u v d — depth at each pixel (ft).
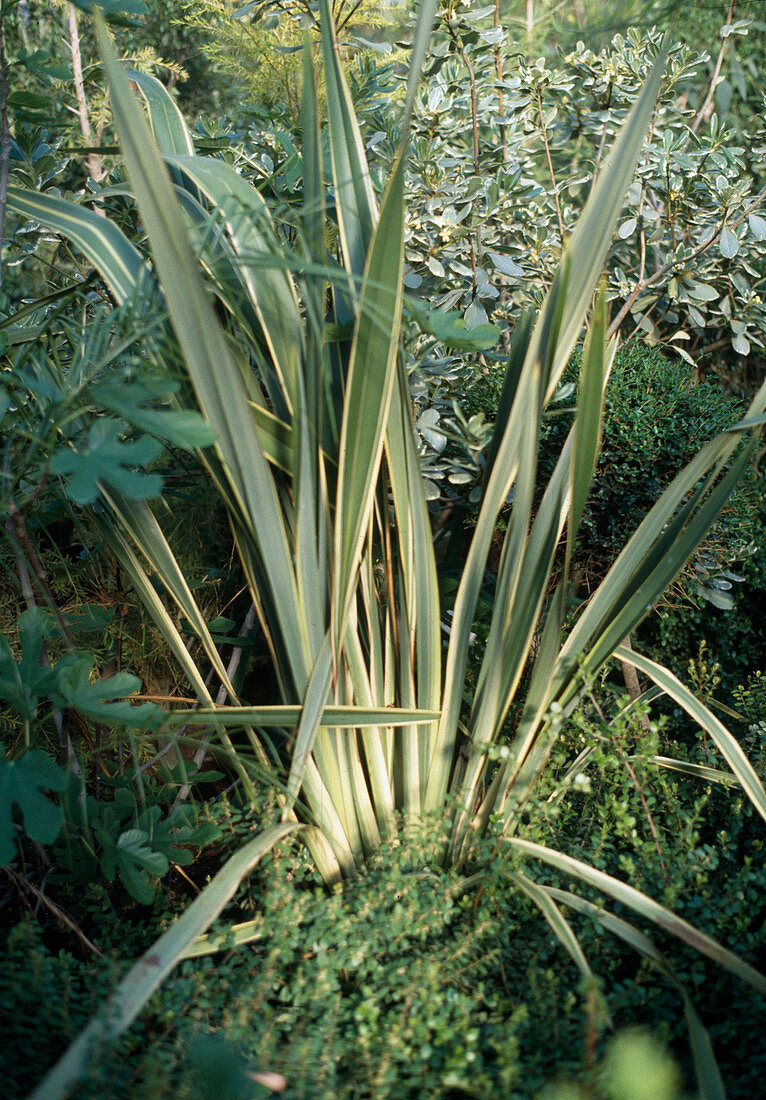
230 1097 2.35
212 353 3.20
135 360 3.51
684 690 4.25
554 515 3.92
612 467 5.66
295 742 3.71
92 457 2.76
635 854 4.33
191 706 5.04
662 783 4.29
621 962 3.74
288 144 5.15
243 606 6.28
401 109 7.02
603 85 6.82
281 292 3.63
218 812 4.15
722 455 3.95
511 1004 3.35
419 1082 2.83
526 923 3.86
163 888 4.65
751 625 6.91
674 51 6.80
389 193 3.22
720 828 4.64
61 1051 3.19
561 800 4.24
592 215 3.69
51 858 4.50
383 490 4.12
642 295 6.99
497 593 4.00
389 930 3.37
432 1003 3.05
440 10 6.33
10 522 3.86
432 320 3.39
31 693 3.48
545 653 4.10
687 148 7.34
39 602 5.78
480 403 5.93
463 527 5.81
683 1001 3.36
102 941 3.88
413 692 4.11
